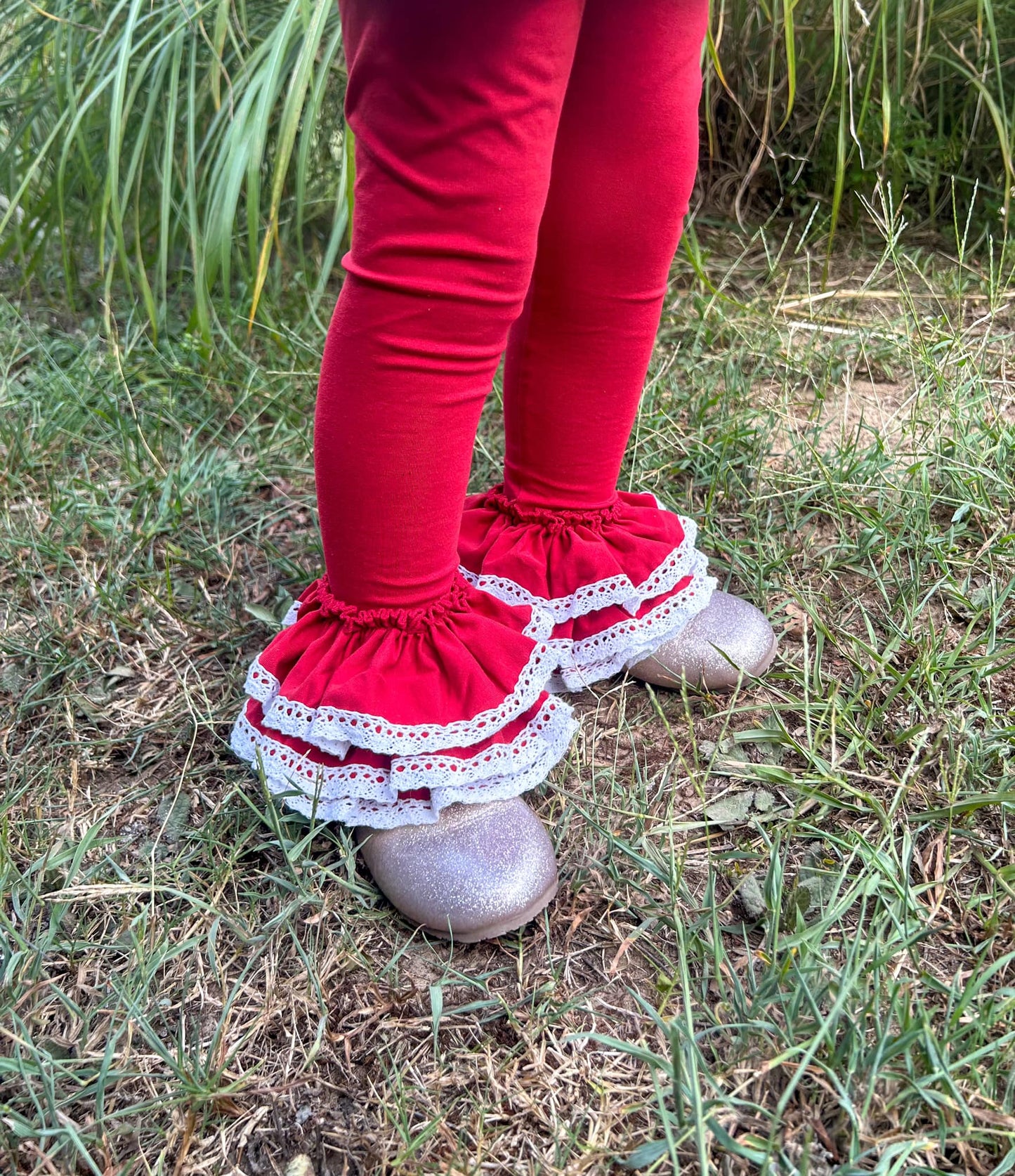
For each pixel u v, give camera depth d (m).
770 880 0.86
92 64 1.82
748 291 2.00
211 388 1.73
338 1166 0.75
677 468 1.48
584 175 0.90
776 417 1.57
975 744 1.02
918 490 1.40
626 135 0.88
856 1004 0.79
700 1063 0.76
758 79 2.14
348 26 0.75
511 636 0.92
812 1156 0.72
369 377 0.80
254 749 0.94
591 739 1.09
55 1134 0.73
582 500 1.06
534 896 0.87
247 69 1.78
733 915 0.91
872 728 1.09
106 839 0.94
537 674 0.92
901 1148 0.69
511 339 1.02
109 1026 0.82
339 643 0.92
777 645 1.18
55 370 1.72
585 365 0.99
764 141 1.98
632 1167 0.72
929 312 1.89
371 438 0.81
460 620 0.93
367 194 0.77
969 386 1.52
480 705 0.89
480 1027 0.83
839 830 0.98
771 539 1.35
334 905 0.92
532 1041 0.81
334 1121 0.77
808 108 2.16
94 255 2.25
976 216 2.17
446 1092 0.79
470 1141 0.75
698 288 2.00
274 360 1.78
